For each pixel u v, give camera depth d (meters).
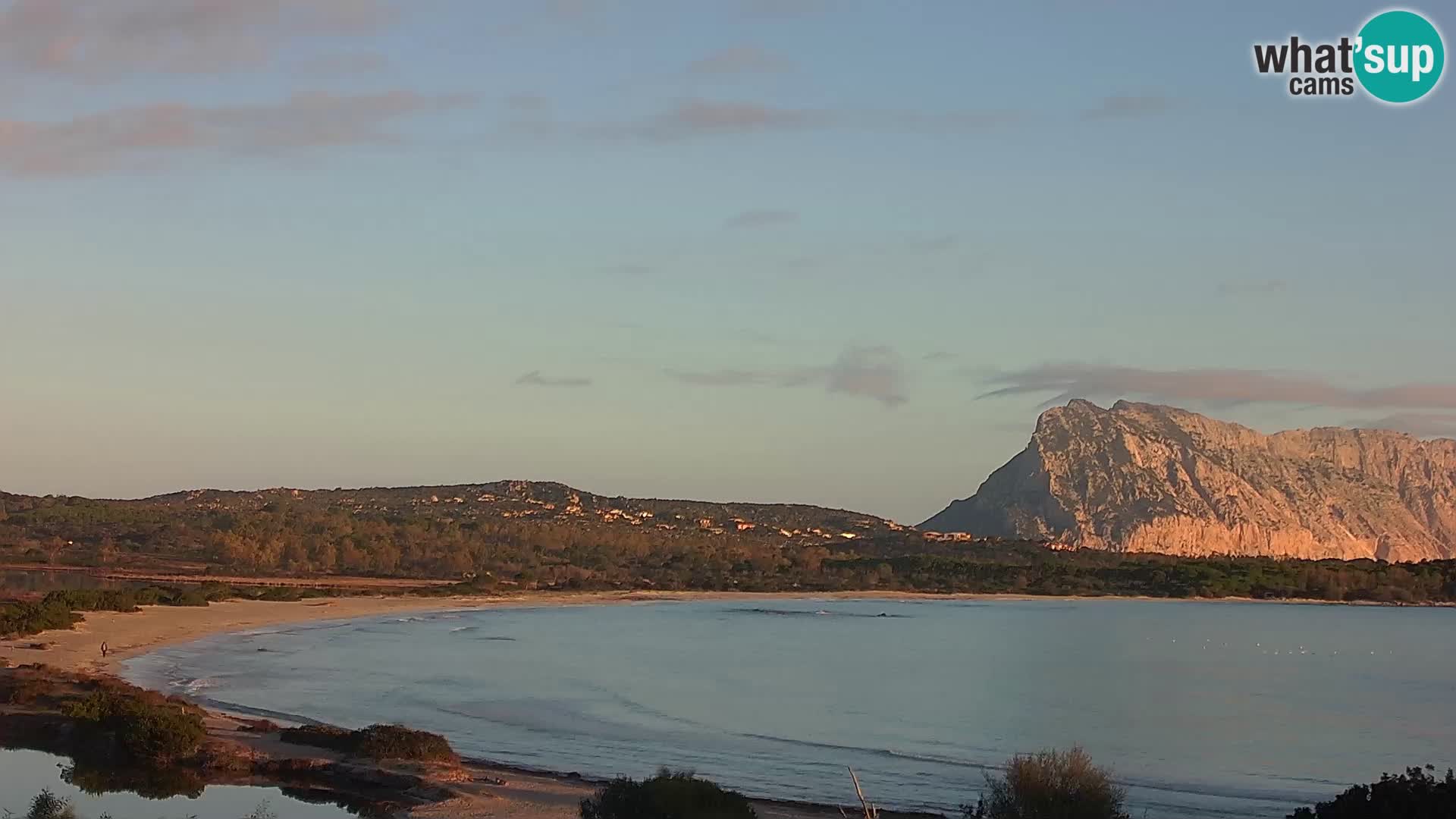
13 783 42.84
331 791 42.53
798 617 173.38
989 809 34.66
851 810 41.88
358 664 92.94
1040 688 96.56
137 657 86.56
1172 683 102.75
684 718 70.06
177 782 43.56
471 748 54.91
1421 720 81.00
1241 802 49.16
